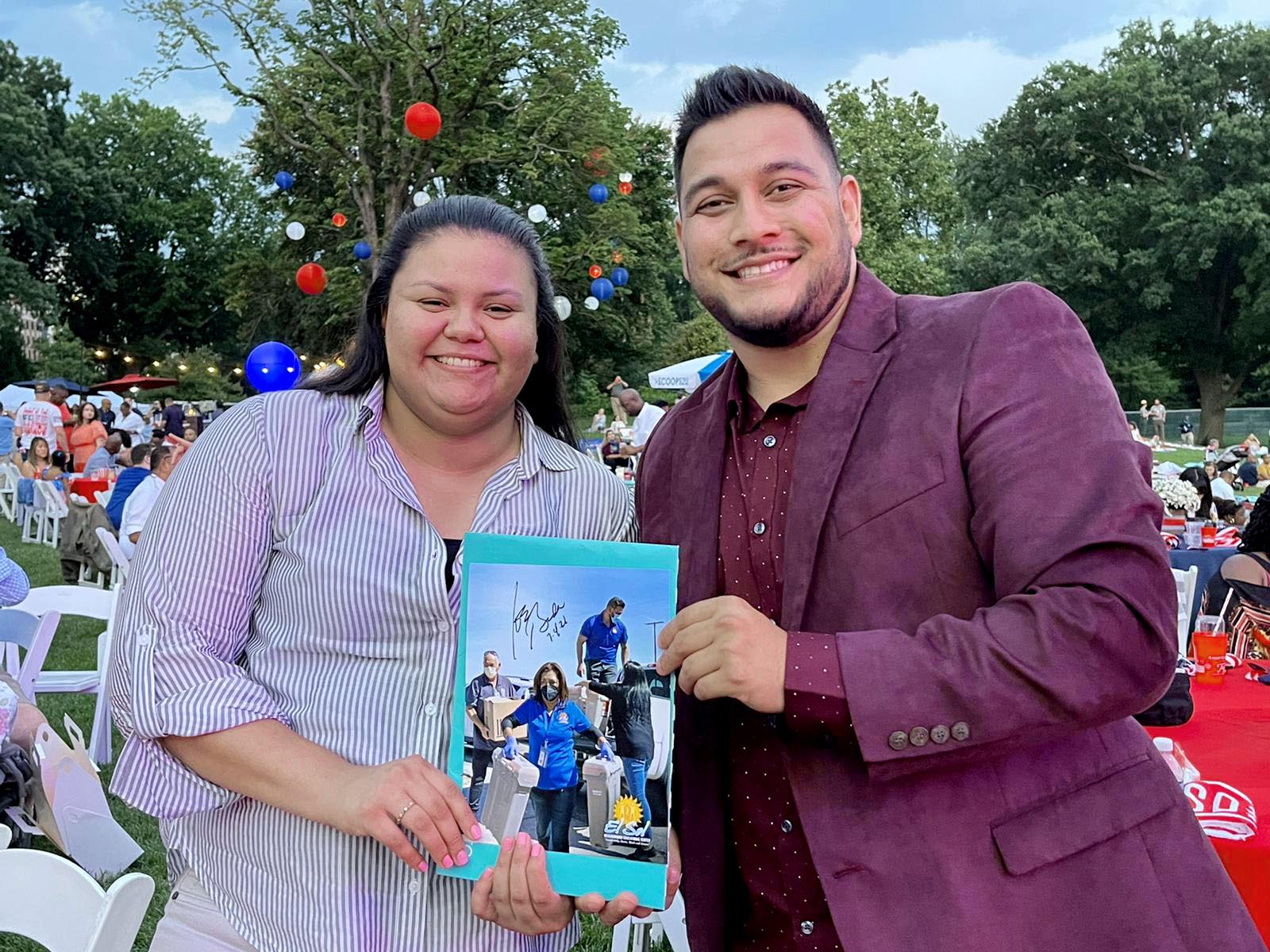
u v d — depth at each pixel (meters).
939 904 1.31
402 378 1.59
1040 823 1.34
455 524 1.67
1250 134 38.81
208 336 51.84
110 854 3.68
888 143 37.16
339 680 1.54
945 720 1.22
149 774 1.50
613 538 1.77
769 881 1.55
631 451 13.18
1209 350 43.31
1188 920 1.33
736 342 1.57
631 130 27.75
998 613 1.26
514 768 1.43
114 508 9.37
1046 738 1.25
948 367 1.41
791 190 1.48
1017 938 1.30
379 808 1.38
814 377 1.57
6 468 14.61
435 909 1.52
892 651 1.26
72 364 45.06
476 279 1.56
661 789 1.39
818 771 1.40
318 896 1.50
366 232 22.33
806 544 1.42
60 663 6.52
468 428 1.63
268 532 1.60
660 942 3.15
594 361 32.69
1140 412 39.19
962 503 1.37
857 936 1.33
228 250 50.44
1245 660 3.75
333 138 21.84
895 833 1.35
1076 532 1.24
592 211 24.84
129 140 51.00
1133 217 41.22
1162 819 1.39
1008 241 41.09
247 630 1.61
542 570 1.46
